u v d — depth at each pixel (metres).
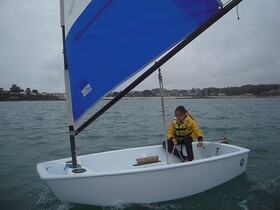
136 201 3.80
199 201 4.05
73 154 3.98
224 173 4.45
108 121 15.09
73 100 3.94
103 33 3.70
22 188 4.72
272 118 16.50
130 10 3.58
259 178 5.02
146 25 3.55
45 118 18.06
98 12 3.67
